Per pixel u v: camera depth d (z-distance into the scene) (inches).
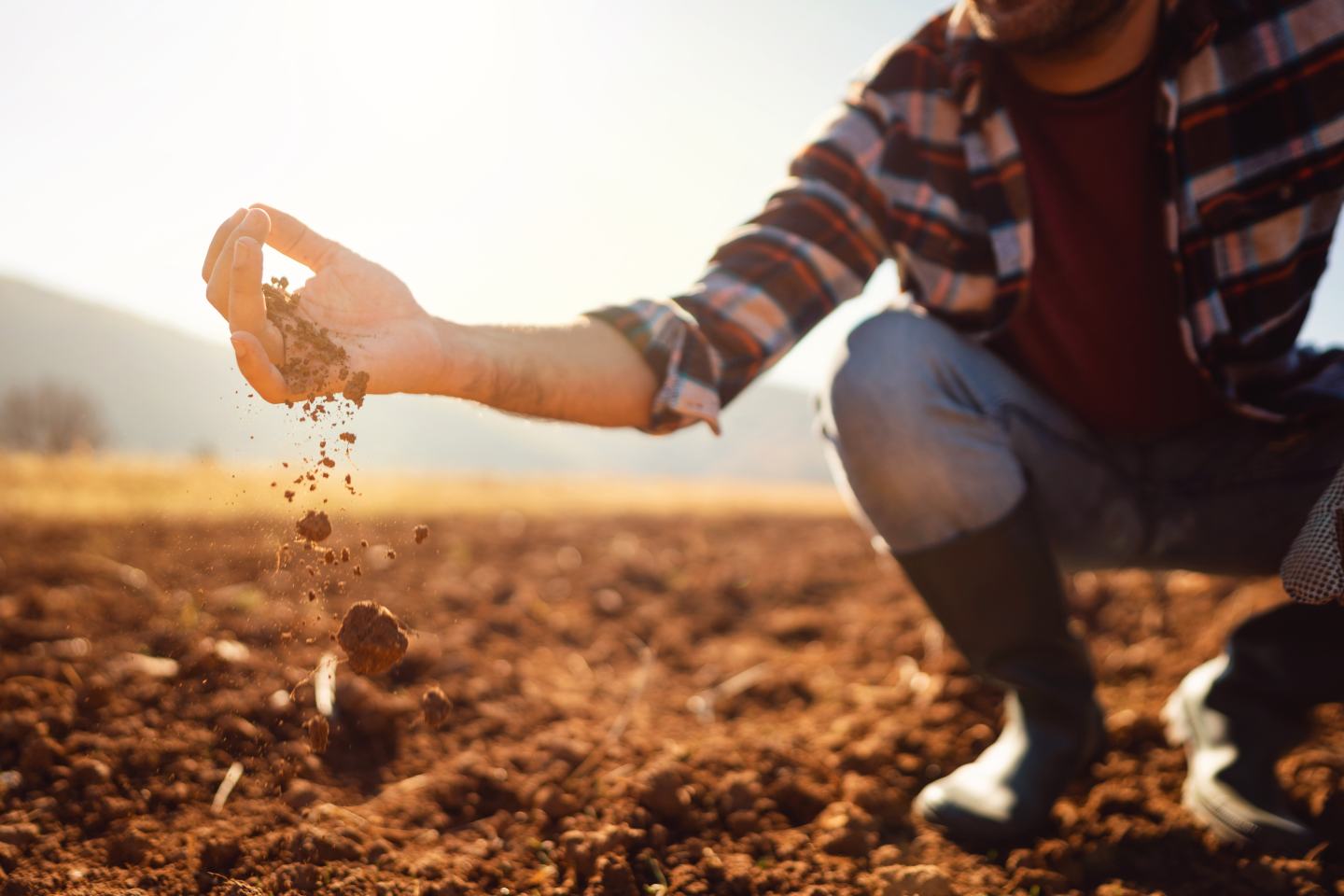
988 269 61.3
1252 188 54.6
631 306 57.1
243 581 129.8
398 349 44.2
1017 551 60.0
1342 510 45.1
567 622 130.1
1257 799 59.9
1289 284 55.8
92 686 76.7
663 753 76.1
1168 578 136.3
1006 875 57.8
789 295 61.2
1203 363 57.5
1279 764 70.4
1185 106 54.7
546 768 72.8
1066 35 52.1
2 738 67.9
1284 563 47.1
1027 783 62.4
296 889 52.3
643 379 56.0
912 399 59.6
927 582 62.4
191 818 61.4
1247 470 63.1
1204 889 54.7
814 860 59.1
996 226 59.4
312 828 57.6
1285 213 54.6
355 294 44.3
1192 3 53.3
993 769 64.6
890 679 104.5
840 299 63.5
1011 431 62.2
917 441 59.2
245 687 81.7
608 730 84.1
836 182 62.7
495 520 228.1
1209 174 54.9
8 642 93.3
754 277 61.0
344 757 73.4
